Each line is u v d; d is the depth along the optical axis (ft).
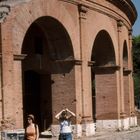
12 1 79.41
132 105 136.87
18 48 80.18
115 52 117.39
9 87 78.13
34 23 96.32
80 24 98.94
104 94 118.11
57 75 97.86
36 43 100.58
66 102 97.19
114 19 117.91
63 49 96.63
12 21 78.79
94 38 105.29
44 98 105.19
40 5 86.07
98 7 106.83
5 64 77.66
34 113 104.99
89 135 99.86
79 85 97.81
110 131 116.26
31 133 63.41
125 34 129.29
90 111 101.19
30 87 104.94
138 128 129.29
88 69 101.09
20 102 80.12
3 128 76.79
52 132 98.89
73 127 96.12
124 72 132.98
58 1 91.56
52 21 91.50
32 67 100.89
